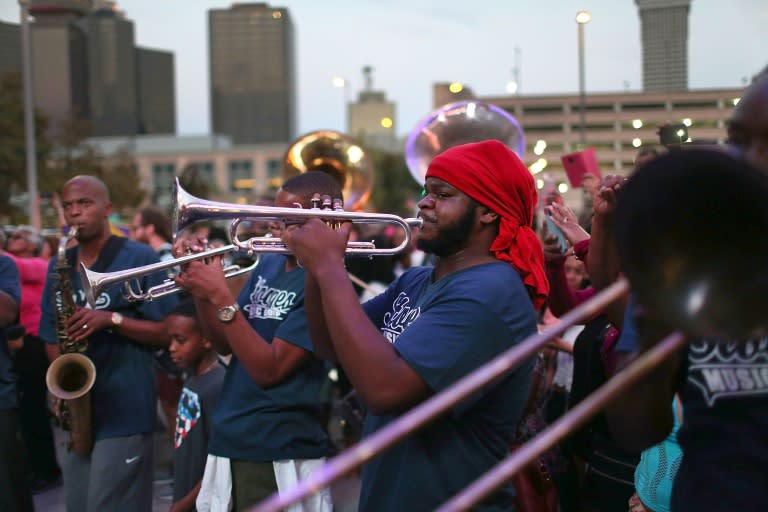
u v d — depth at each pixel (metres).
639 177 1.39
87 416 3.76
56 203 9.58
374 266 6.86
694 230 1.32
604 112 53.34
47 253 8.57
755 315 1.30
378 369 2.00
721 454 1.58
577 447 3.20
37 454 6.00
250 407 3.28
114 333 3.90
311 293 2.52
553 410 4.52
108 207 4.10
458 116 5.85
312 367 3.34
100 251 4.08
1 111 25.81
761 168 1.51
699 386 1.63
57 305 3.89
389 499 2.16
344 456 1.39
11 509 3.99
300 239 2.21
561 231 3.53
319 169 6.53
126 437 3.85
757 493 1.53
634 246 1.35
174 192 2.96
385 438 1.40
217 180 86.06
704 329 1.29
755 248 1.31
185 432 3.96
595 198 2.71
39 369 6.00
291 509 3.23
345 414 5.06
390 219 2.59
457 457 2.11
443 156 2.28
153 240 7.37
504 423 2.19
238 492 3.29
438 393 2.03
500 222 2.27
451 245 2.27
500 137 5.86
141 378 3.95
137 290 4.01
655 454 2.51
